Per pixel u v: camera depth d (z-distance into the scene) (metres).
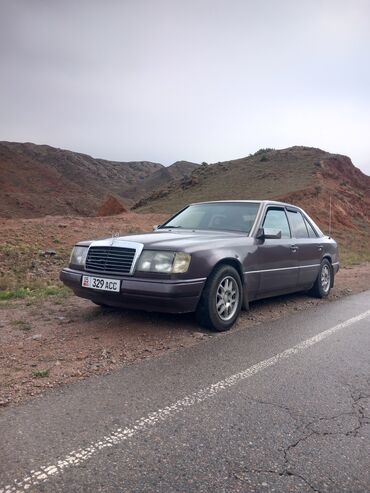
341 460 2.79
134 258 5.34
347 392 3.87
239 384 3.98
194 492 2.44
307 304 7.81
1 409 3.39
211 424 3.22
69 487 2.46
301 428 3.19
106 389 3.80
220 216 7.09
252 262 6.29
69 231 19.36
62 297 7.98
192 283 5.25
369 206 46.47
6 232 17.06
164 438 3.00
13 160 131.88
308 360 4.70
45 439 2.96
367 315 6.97
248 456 2.81
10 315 6.54
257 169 59.81
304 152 63.22
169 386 3.89
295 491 2.47
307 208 38.00
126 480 2.53
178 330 5.70
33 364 4.39
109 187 185.50
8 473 2.58
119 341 5.20
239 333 5.71
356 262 17.83
